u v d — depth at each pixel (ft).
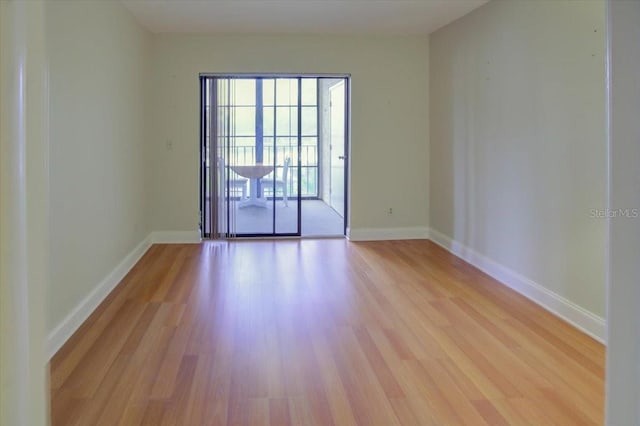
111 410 7.75
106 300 13.21
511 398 8.20
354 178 21.13
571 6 11.46
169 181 20.31
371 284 14.90
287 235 21.90
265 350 10.12
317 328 11.35
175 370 9.16
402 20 18.07
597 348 10.19
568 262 11.78
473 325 11.53
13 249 1.45
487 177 15.98
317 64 20.44
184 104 20.10
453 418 7.59
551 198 12.45
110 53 14.08
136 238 17.61
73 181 11.00
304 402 8.07
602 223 10.56
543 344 10.41
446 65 19.08
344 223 22.22
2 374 1.44
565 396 8.25
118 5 14.98
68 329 10.62
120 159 15.28
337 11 16.75
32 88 1.53
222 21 17.94
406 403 8.04
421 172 21.38
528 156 13.48
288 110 21.47
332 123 27.45
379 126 21.01
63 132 10.36
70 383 8.59
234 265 17.06
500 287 14.55
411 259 18.02
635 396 1.74
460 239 18.26
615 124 1.78
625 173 1.75
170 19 17.62
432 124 20.79
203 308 12.65
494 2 15.19
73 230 11.00
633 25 1.70
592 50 10.77
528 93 13.41
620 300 1.79
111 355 9.77
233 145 21.03
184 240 20.59
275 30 19.45
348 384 8.69
